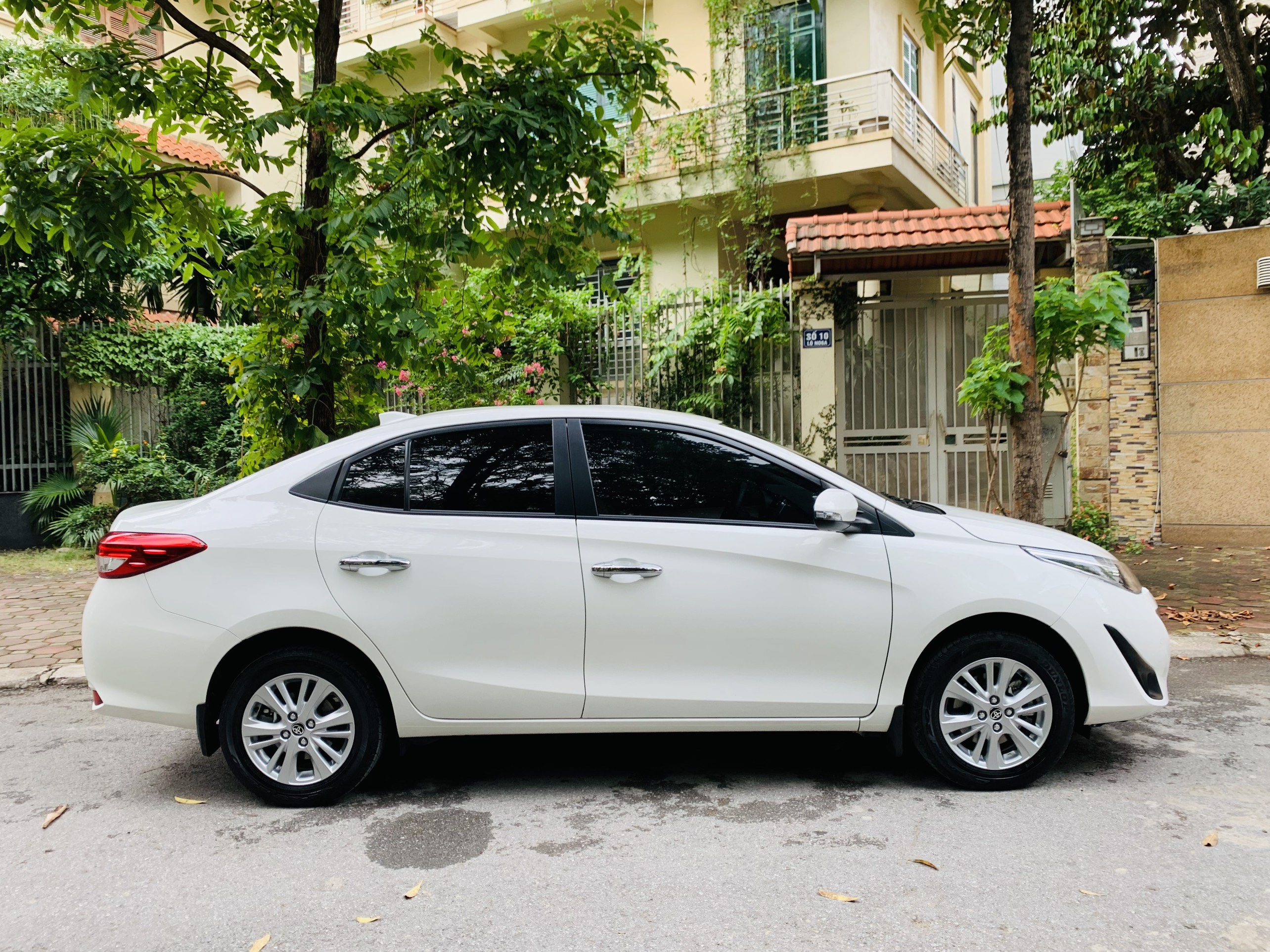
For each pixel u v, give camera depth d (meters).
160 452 11.23
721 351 9.47
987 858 3.03
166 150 14.62
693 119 12.70
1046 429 9.27
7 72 10.98
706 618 3.54
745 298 9.54
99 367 11.07
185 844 3.27
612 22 6.02
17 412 10.73
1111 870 2.93
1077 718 3.69
